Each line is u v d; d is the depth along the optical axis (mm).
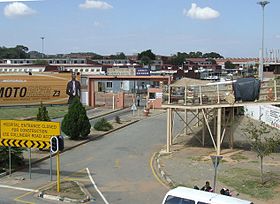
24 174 22484
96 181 21359
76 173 23125
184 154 27781
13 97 61375
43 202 17531
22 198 18062
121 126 42094
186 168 23797
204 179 21281
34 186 20016
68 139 33688
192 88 31500
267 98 28344
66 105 64188
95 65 109750
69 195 18188
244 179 21078
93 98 63750
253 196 18297
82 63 127812
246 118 46062
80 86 64562
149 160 26719
